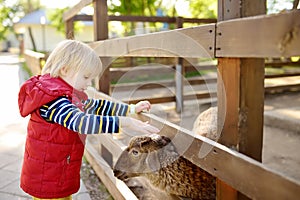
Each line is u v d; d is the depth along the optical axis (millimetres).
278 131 4531
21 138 4383
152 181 2178
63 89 1698
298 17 1017
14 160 3504
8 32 38938
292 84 6754
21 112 1758
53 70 1756
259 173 1198
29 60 14219
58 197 1816
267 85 6746
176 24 6051
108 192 2744
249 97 1411
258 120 1444
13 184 2893
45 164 1765
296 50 1028
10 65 16797
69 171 1823
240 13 1345
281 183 1103
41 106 1696
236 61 1383
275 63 6562
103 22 3492
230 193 1470
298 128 4375
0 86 9539
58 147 1752
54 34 29125
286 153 3535
